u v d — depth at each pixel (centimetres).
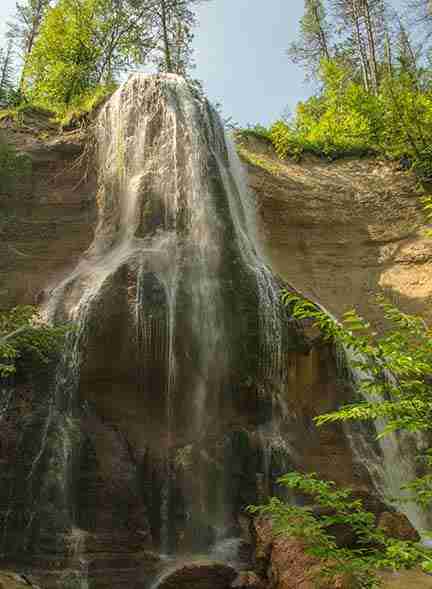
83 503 978
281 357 1294
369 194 2098
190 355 1228
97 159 1745
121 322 1188
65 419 1084
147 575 912
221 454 1126
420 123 2136
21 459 991
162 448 1129
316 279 1894
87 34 2484
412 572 837
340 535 898
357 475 1221
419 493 505
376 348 470
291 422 1255
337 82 2756
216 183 1534
